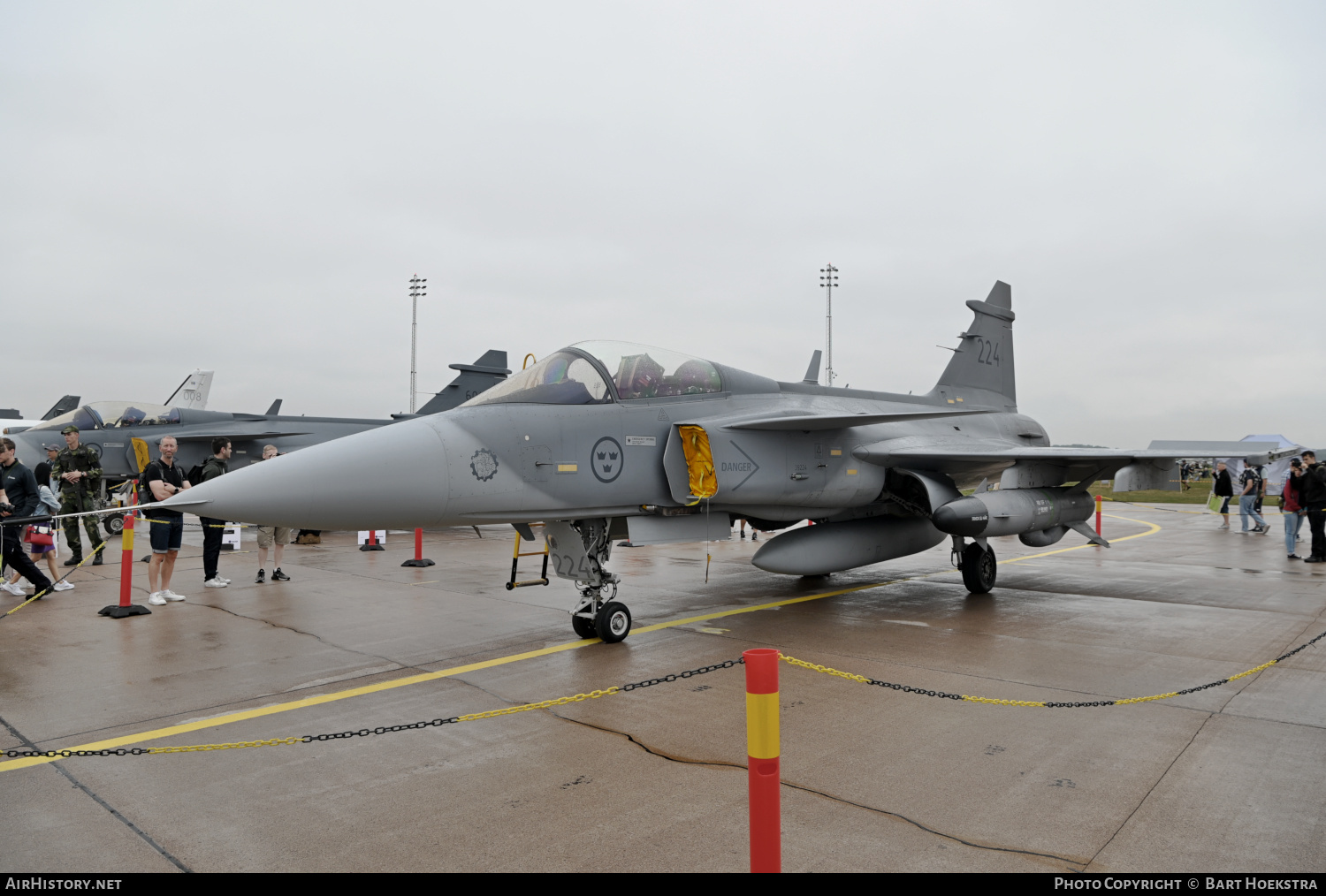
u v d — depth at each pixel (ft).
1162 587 35.70
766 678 8.05
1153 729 15.71
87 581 36.83
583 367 24.88
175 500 18.19
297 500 18.85
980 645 23.54
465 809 12.17
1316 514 43.80
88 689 18.97
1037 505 33.45
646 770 13.75
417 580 37.40
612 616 23.75
